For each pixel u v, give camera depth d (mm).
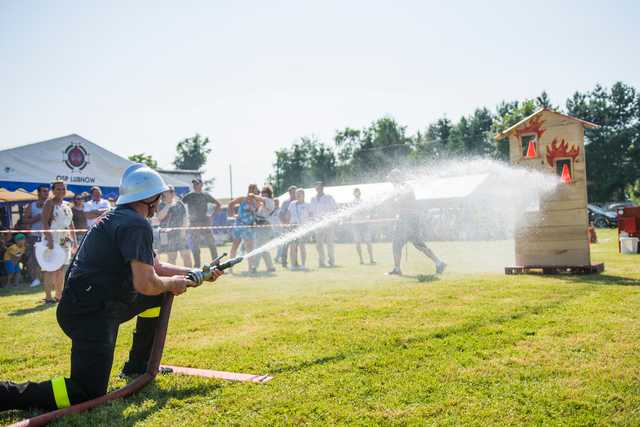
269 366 3869
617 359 3664
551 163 8648
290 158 80375
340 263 13211
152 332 3777
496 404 2971
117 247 3166
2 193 16203
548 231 8664
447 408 2949
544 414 2820
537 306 5566
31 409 3174
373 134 77562
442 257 13633
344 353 4094
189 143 86688
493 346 4109
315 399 3170
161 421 2910
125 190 3332
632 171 52562
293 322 5340
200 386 3465
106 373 3201
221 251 20922
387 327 4895
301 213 12484
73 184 14789
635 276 7871
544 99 55656
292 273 10742
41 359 4375
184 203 11797
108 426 2852
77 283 3131
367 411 2955
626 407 2867
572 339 4207
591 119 54594
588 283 7164
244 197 11453
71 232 8383
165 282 3324
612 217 33438
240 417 2953
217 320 5609
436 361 3783
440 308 5703
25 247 11133
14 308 7500
